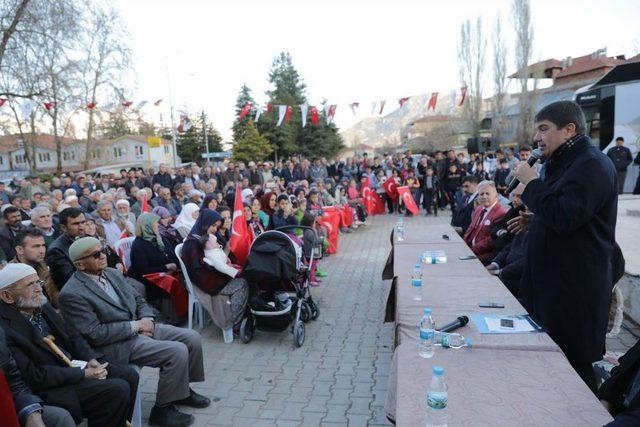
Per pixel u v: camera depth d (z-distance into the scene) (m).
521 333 2.61
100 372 3.05
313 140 40.44
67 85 15.94
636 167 13.05
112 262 5.37
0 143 27.83
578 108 2.53
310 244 6.47
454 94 13.80
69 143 31.61
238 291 5.00
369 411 3.52
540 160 2.86
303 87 44.38
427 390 2.02
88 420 2.95
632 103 13.21
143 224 5.48
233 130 41.84
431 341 2.52
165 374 3.45
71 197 7.78
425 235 6.33
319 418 3.45
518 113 34.59
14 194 12.20
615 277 2.89
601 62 39.44
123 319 3.56
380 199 15.70
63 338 3.29
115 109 17.95
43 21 15.36
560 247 2.52
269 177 17.14
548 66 43.56
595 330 2.52
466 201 7.37
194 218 6.60
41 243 3.94
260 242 4.84
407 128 63.59
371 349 4.70
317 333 5.20
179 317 5.62
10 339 2.74
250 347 4.88
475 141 16.12
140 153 48.59
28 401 2.55
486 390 2.01
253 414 3.55
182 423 3.42
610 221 2.47
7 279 2.85
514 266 4.24
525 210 4.33
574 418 1.79
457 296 3.38
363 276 7.57
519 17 33.50
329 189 14.11
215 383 4.09
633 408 1.67
